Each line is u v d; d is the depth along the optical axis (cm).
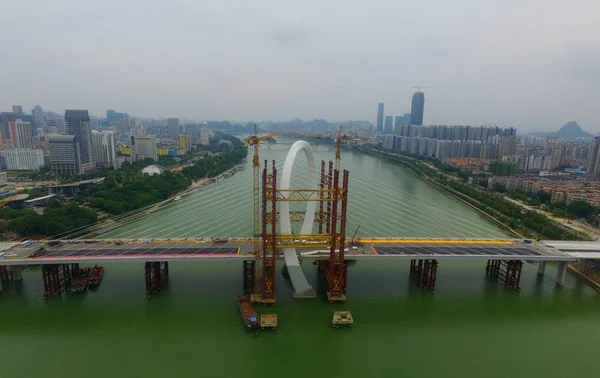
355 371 7250
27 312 9125
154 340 8094
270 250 9750
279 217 10475
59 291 10088
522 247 11294
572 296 10444
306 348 7894
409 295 10269
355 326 8712
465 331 8669
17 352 7688
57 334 8288
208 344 7969
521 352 7962
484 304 9906
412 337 8375
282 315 9056
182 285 10556
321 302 9675
